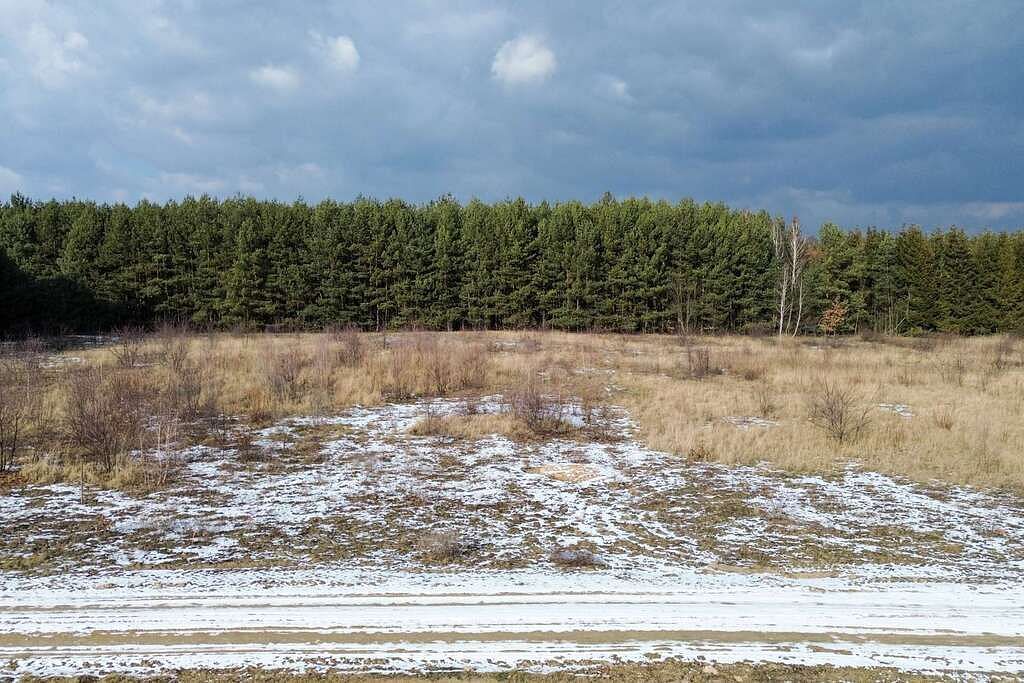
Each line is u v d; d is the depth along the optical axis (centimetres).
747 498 923
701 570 665
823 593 609
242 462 1061
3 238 3269
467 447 1180
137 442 1106
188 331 2620
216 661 467
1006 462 1084
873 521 834
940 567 682
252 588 600
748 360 2280
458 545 719
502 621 538
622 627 531
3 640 495
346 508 848
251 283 3481
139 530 754
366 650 485
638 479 1008
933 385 1841
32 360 1641
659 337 3469
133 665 460
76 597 574
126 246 3388
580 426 1347
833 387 1669
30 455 1037
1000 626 545
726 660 480
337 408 1488
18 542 709
